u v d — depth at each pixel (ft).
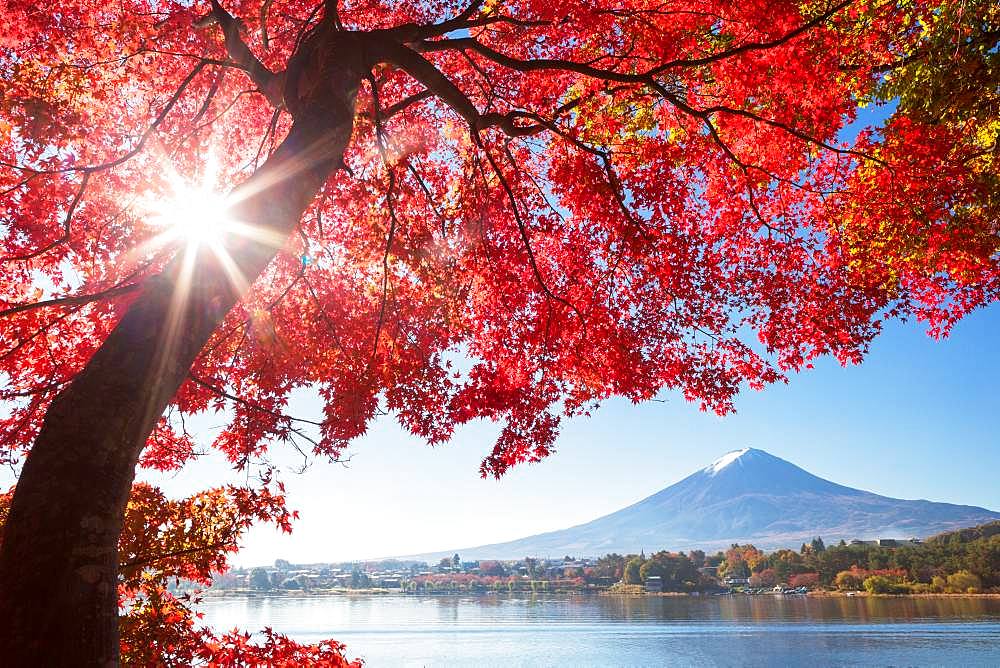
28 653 8.09
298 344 24.66
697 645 292.61
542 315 25.95
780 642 295.28
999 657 232.32
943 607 464.65
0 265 20.88
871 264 27.27
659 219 24.73
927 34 25.77
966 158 26.13
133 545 19.54
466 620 471.21
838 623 377.50
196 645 18.83
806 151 26.58
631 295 26.22
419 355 24.32
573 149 27.89
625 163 27.94
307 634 347.77
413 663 236.22
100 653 8.62
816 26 23.94
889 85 26.13
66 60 21.26
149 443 23.04
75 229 22.04
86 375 10.21
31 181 20.45
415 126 30.83
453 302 25.86
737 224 28.63
